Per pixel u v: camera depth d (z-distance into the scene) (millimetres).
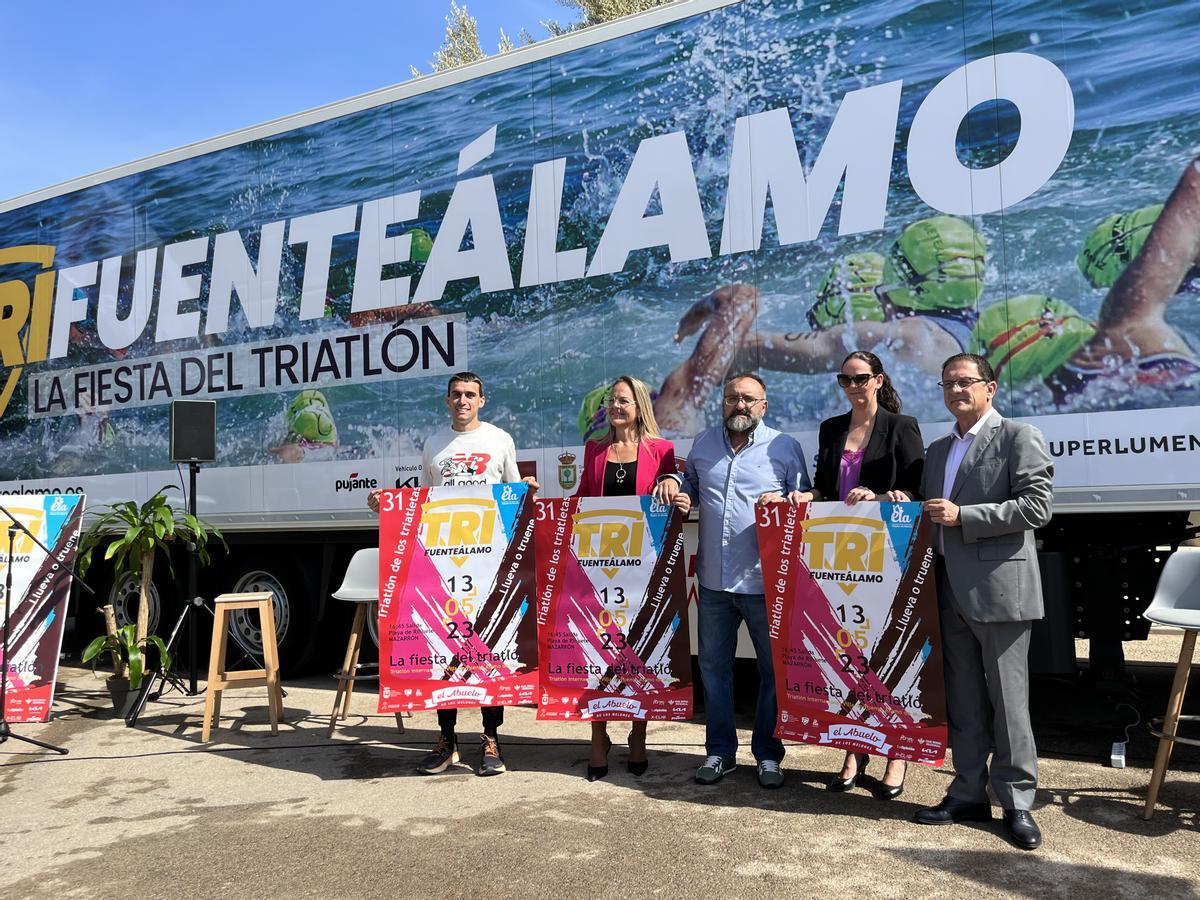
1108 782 3816
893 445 3803
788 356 4586
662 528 4082
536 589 4188
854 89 4457
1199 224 3748
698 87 4852
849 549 3670
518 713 5387
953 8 4242
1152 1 3857
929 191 4277
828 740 3680
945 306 4223
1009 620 3225
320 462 6059
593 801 3732
